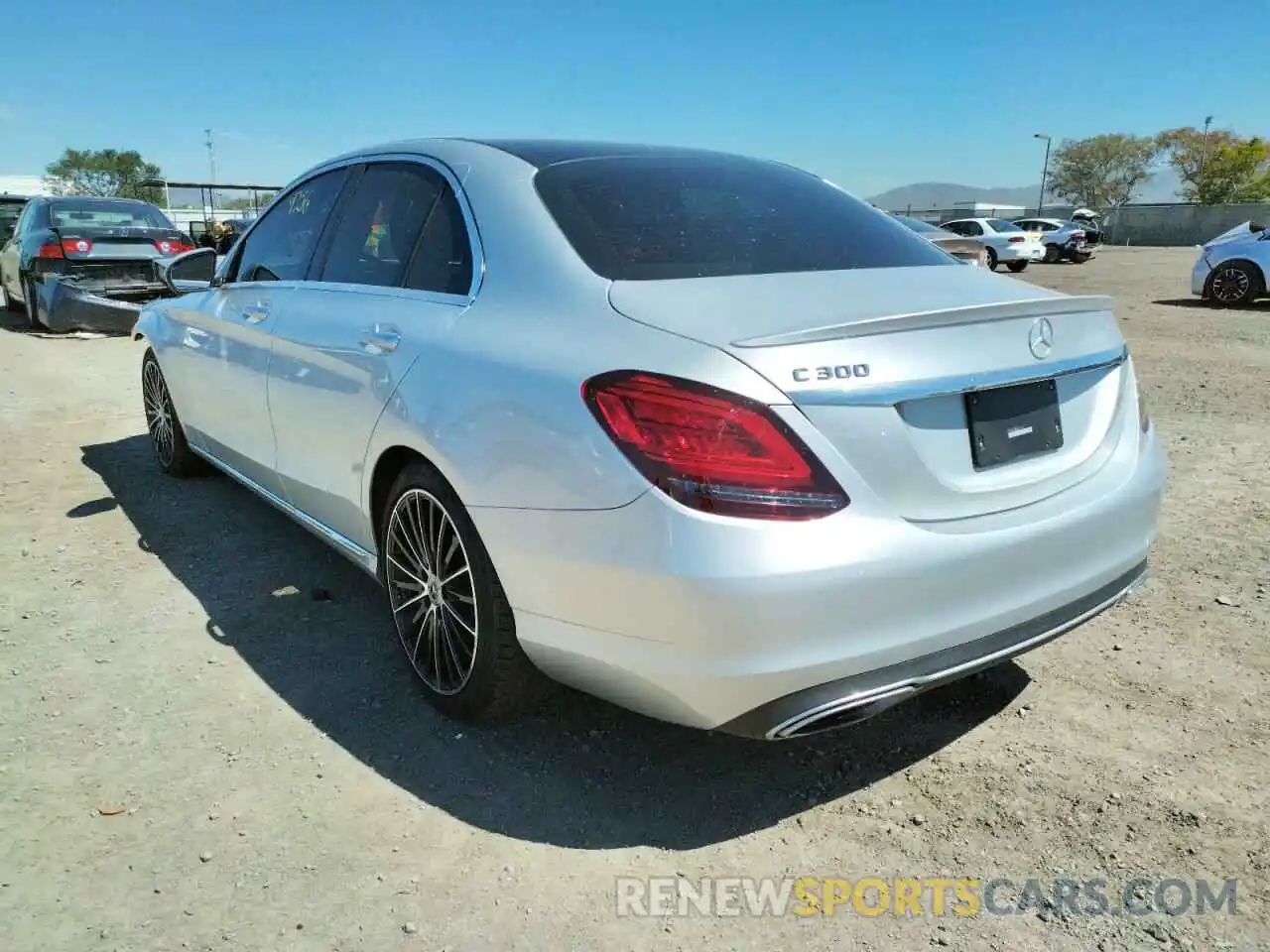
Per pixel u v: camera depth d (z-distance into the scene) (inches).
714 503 77.1
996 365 88.3
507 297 101.0
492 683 101.0
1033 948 78.6
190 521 179.6
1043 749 105.3
